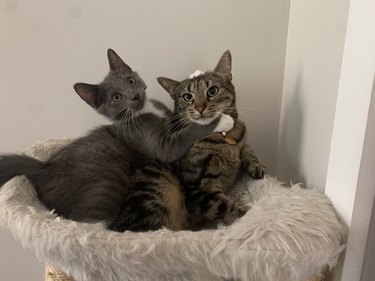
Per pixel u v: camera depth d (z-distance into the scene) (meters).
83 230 0.85
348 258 0.84
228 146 1.25
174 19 1.36
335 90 0.96
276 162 1.51
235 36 1.37
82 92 1.24
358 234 0.81
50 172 1.11
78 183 1.08
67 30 1.36
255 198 1.16
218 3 1.34
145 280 0.87
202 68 1.41
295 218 0.87
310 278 0.89
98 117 1.47
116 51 1.39
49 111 1.45
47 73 1.40
